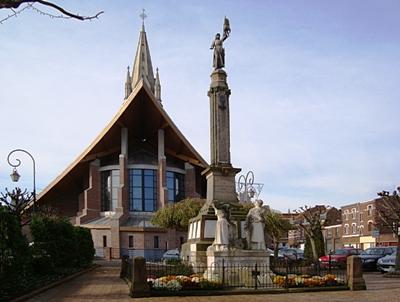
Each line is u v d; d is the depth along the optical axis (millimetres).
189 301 14820
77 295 16844
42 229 24891
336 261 30391
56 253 25906
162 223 42125
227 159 23594
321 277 18328
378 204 71062
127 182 58875
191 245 23297
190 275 19516
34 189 36344
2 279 15297
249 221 19406
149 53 97688
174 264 23641
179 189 62938
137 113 57625
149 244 56375
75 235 29328
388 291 17312
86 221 58375
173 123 57625
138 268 16203
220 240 18969
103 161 61469
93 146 56719
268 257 18719
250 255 18625
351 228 84062
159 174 59594
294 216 70688
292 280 17656
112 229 55781
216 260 18438
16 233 16188
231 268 18266
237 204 22797
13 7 11961
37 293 17062
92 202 59500
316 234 35625
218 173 23312
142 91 54781
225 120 23828
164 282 16625
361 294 16391
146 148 64375
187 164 63312
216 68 24219
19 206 27188
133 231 56312
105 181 60656
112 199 59719
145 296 15984
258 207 19578
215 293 16328
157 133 61219
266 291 16703
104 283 21578
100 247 55562
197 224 23484
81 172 62844
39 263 23109
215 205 22547
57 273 24156
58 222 26969
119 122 56125
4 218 15727
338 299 15055
